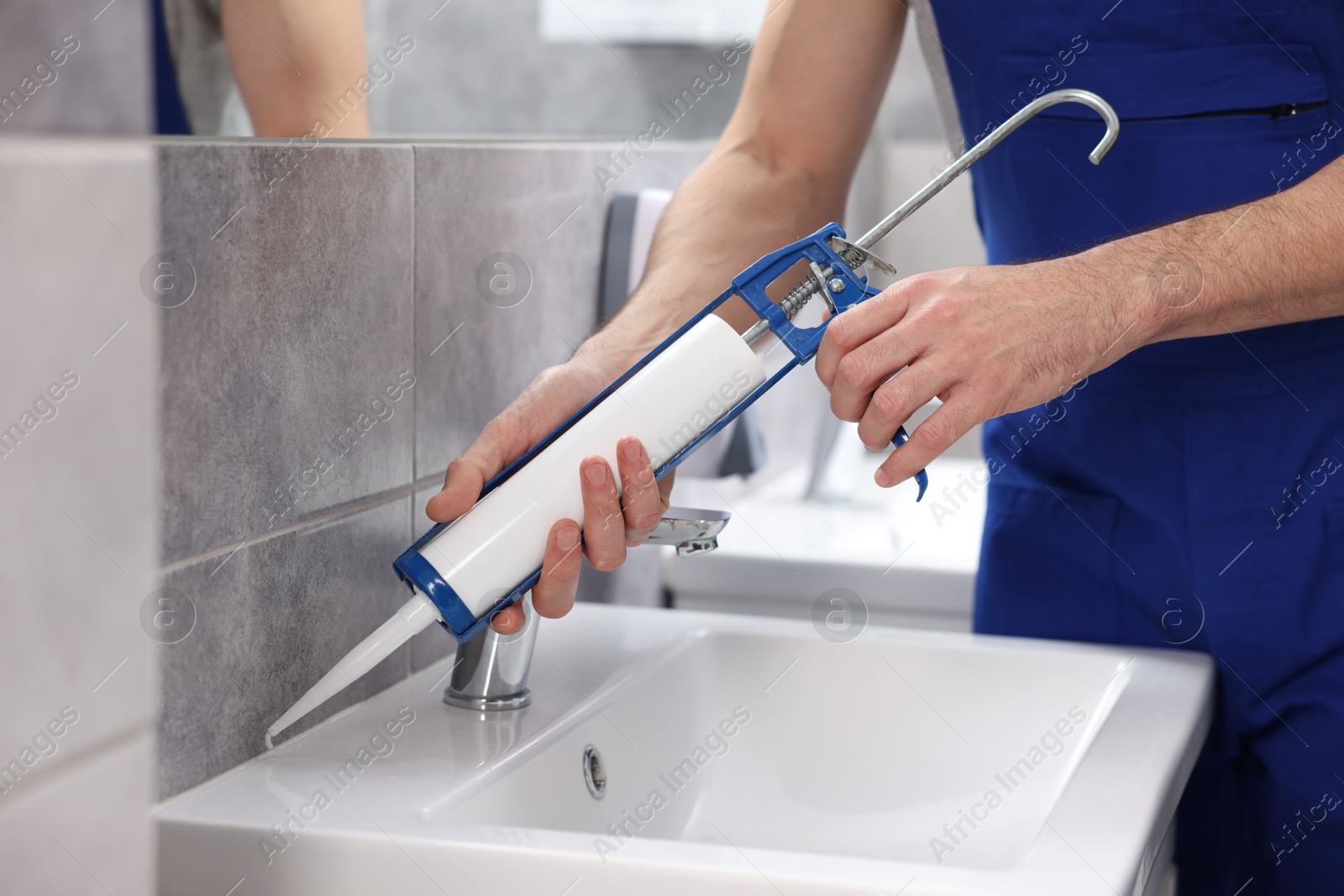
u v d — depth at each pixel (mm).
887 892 521
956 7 988
